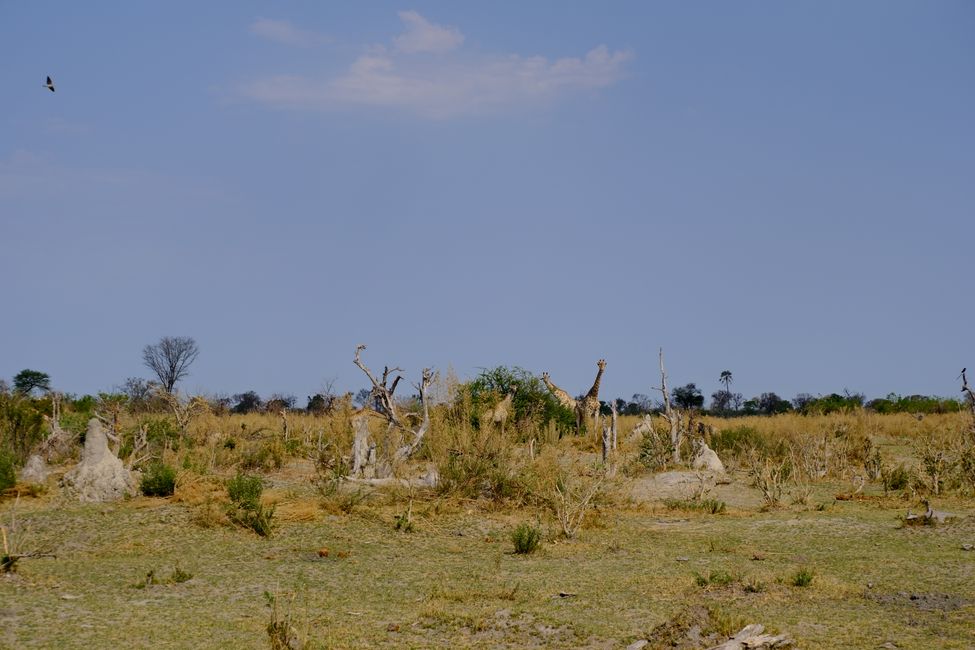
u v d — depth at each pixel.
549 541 18.88
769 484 24.47
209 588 14.87
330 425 30.36
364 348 24.75
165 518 19.58
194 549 17.56
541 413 34.09
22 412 28.39
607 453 26.78
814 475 28.67
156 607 13.67
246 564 16.55
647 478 26.03
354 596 14.43
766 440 33.88
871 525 20.06
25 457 27.27
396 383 24.84
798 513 21.95
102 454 22.08
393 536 19.06
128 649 11.64
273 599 13.68
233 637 12.16
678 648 11.40
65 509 20.55
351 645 11.88
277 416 41.47
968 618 12.86
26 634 12.19
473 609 13.48
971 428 30.36
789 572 15.59
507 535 19.42
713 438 34.28
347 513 20.55
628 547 18.22
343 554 17.36
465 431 24.67
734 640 11.12
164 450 26.48
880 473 27.88
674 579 15.20
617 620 12.89
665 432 30.59
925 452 26.88
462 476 22.81
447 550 18.05
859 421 41.69
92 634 12.23
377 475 24.25
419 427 25.53
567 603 13.80
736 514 22.11
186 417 32.31
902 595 14.13
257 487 20.97
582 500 21.19
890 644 11.73
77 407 37.50
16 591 14.41
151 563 16.48
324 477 22.59
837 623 12.64
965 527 19.34
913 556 16.86
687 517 21.78
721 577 14.88
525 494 22.58
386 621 13.03
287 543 18.12
